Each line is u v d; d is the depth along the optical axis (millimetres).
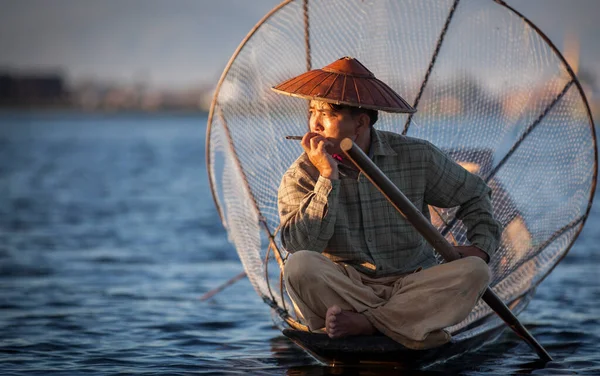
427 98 17547
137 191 61875
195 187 66625
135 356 15758
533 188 17328
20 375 14250
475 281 13469
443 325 13375
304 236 13445
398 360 13984
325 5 17125
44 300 21359
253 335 17703
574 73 16703
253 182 17328
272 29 16922
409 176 14289
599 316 19609
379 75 17562
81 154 125812
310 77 14047
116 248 31406
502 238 16906
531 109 17328
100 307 20516
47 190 61594
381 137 14367
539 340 17328
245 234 17500
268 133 17328
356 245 13992
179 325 18594
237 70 17094
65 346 16500
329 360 14484
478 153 17375
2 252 30094
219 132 17656
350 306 13633
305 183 13992
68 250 30797
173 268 26828
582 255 29453
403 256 14242
